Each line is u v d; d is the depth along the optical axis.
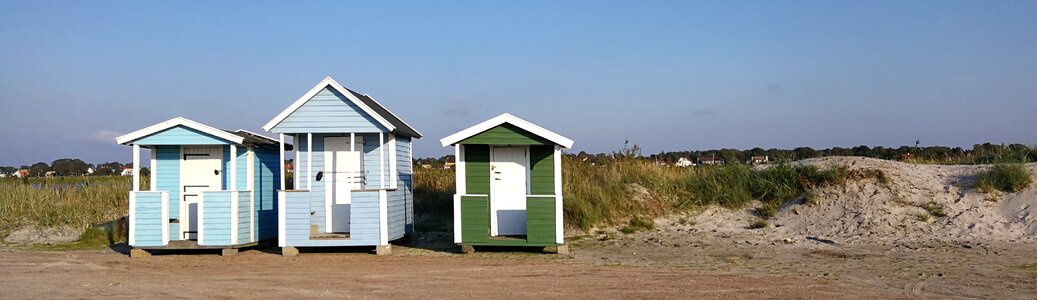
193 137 14.44
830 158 19.94
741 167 19.73
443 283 10.88
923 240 14.95
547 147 15.26
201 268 12.70
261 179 15.48
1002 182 17.30
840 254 13.59
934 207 16.81
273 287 10.70
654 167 20.70
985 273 11.34
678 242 15.53
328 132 14.62
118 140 14.45
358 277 11.50
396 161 15.31
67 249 15.95
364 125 14.48
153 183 15.13
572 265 12.62
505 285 10.66
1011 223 15.71
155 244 14.23
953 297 9.58
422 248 15.13
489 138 14.23
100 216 19.73
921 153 25.44
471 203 14.21
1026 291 9.91
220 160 15.16
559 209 13.95
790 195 18.23
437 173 22.14
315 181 15.48
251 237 14.84
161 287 10.80
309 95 14.44
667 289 10.23
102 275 12.05
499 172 15.34
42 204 20.58
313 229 14.79
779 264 12.52
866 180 18.03
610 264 12.73
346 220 15.37
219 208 14.33
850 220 16.48
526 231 14.51
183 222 15.06
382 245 14.22
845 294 9.80
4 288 10.79
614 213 17.72
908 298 9.53
